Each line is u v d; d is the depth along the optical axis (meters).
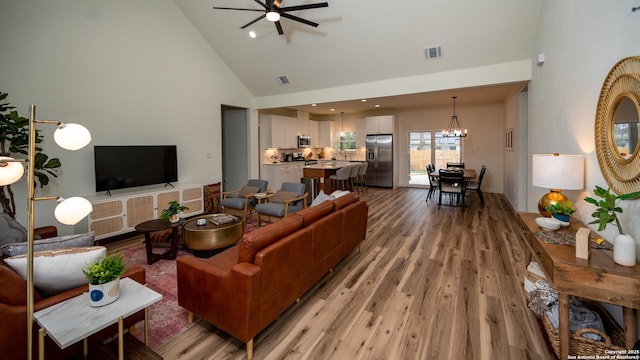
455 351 1.95
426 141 9.24
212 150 6.00
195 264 2.12
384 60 5.05
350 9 4.29
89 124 4.17
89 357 1.59
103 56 4.29
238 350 1.99
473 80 4.78
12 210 3.37
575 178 2.23
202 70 5.74
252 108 7.10
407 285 2.86
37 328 1.58
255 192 5.36
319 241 2.65
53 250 1.78
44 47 3.73
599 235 2.07
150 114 4.91
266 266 1.95
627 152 1.72
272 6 3.39
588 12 2.25
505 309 2.43
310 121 10.35
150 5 4.84
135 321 2.01
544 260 1.92
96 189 4.14
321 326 2.23
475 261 3.42
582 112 2.37
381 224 5.05
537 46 3.90
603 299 1.52
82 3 4.05
